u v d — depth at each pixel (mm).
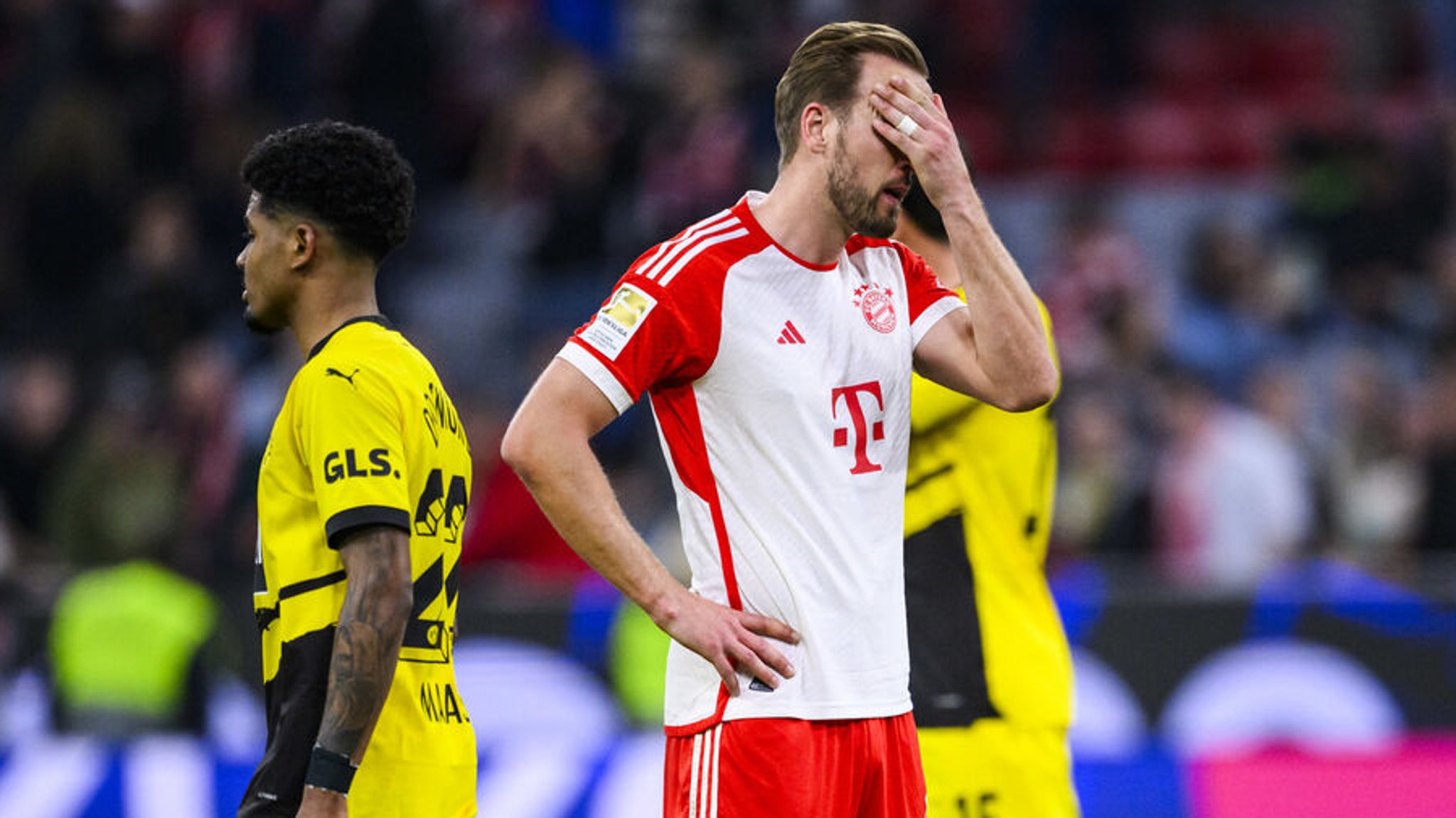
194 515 34219
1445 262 39000
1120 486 31812
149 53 44750
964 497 15430
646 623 23969
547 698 23922
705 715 12930
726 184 40812
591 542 12539
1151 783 23125
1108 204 42281
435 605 13195
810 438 12883
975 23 48469
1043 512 15836
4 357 39531
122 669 24625
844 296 13227
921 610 15383
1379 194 41625
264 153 13305
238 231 42031
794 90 13148
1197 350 39375
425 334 40250
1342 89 49594
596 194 41594
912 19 46281
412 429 12969
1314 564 29719
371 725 12320
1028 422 15586
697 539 13078
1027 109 46562
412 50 44719
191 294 39719
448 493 13352
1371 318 39594
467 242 43531
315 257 13219
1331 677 23469
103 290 41531
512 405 37281
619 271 40938
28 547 35000
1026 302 13234
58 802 23859
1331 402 38031
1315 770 23062
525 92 44594
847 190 12945
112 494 33031
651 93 43500
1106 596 23719
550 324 40625
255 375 38219
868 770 13078
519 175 43688
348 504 12438
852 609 12961
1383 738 23297
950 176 13000
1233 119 46469
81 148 42781
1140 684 23531
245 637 24812
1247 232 41719
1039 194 43312
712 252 12875
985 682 15352
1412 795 22984
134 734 24547
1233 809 22953
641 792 23438
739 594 12898
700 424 12984
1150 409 34062
